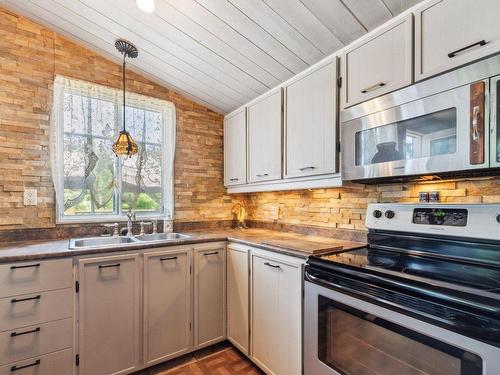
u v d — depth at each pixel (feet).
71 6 5.82
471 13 3.56
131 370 5.83
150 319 6.09
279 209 8.48
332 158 5.44
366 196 5.99
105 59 7.47
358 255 4.67
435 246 4.37
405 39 4.27
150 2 5.18
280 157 6.81
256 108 7.76
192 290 6.68
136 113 7.95
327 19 4.88
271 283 5.67
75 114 7.01
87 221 7.12
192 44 6.33
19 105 6.32
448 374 2.84
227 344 7.34
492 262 3.75
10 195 6.18
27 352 4.84
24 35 6.42
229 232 8.21
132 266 5.88
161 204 8.38
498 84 3.28
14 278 4.75
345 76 5.24
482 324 2.58
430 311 2.97
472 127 3.46
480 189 4.35
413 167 4.10
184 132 8.82
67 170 6.89
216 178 9.46
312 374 4.51
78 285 5.28
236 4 5.00
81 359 5.30
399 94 4.28
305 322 4.68
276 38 5.60
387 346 3.43
